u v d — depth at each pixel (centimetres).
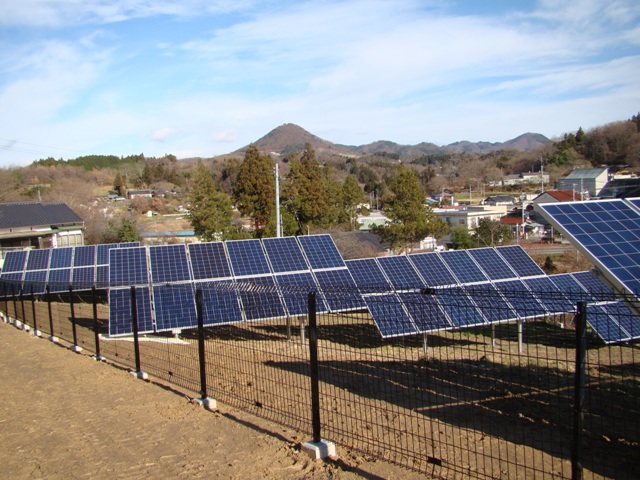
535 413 795
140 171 11862
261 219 4488
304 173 4534
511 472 571
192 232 5519
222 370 1027
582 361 411
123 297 1369
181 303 1369
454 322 1185
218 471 532
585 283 1695
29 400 814
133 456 577
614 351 1330
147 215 7644
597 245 954
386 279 1591
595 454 641
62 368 1044
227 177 9581
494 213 5700
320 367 1095
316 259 1658
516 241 4488
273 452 582
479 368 1090
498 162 11531
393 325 1145
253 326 1639
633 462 616
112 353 1219
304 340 1404
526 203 5881
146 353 1226
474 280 1616
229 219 4294
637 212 1087
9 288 1878
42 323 1748
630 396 866
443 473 538
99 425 687
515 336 1543
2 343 1336
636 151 8119
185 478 517
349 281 1578
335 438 641
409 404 821
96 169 12256
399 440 648
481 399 865
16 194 5956
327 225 4550
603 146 8769
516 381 976
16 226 3672
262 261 1608
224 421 698
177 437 636
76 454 586
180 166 14325
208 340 1404
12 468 550
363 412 775
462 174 11312
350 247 3756
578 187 6462
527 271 1700
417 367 1098
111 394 844
